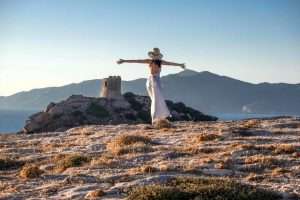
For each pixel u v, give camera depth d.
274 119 41.69
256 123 38.66
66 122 127.25
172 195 16.78
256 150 25.98
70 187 20.27
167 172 21.86
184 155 25.69
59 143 34.41
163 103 37.22
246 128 34.56
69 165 25.20
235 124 38.66
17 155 30.55
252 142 28.80
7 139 39.91
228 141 29.25
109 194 18.59
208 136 30.06
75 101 137.00
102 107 139.88
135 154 26.36
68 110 131.62
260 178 20.64
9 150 32.53
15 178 23.27
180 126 38.72
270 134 32.59
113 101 143.88
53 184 21.02
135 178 20.97
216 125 38.62
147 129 37.75
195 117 139.75
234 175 21.38
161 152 26.28
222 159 23.81
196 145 28.20
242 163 23.44
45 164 26.67
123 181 20.75
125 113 140.50
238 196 16.56
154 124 38.22
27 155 30.34
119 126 41.56
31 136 40.81
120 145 29.92
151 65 36.19
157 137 32.75
